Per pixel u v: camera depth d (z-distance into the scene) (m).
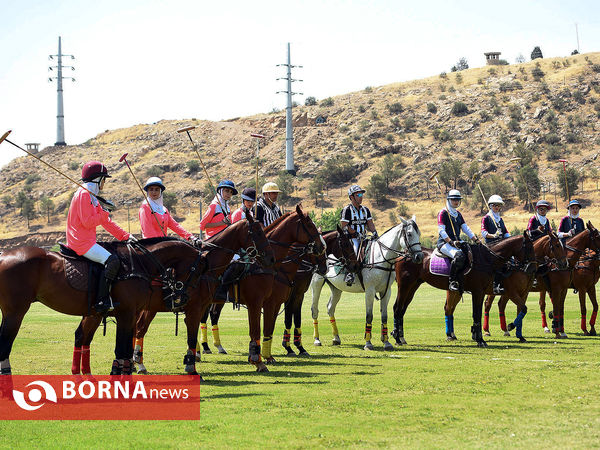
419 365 11.95
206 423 7.57
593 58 159.75
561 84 147.88
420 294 35.31
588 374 10.73
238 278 11.96
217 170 148.38
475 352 13.96
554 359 12.69
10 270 8.98
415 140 139.50
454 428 7.30
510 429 7.24
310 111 163.88
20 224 140.75
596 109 136.25
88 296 9.41
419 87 165.12
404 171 129.50
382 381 10.19
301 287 14.08
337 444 6.70
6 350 8.99
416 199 120.12
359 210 15.31
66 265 9.35
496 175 117.69
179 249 10.41
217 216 13.35
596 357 12.95
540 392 9.23
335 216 83.00
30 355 13.40
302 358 13.29
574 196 110.44
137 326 11.45
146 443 6.79
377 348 14.98
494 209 16.97
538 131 133.00
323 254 12.60
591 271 17.44
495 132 136.25
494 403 8.52
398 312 15.79
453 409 8.20
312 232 12.32
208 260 10.88
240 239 11.06
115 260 9.52
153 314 11.52
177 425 7.51
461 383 9.95
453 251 15.19
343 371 11.31
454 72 173.62
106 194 141.00
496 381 10.09
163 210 11.71
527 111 140.75
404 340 15.69
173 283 10.21
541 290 17.56
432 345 15.37
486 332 17.75
